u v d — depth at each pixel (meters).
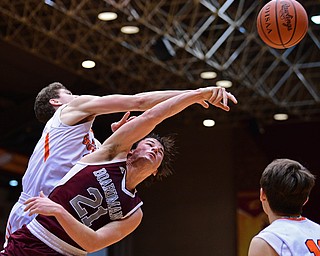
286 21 5.46
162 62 13.67
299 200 3.34
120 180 3.79
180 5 12.98
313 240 3.30
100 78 15.20
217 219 17.22
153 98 3.92
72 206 3.72
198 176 17.62
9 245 3.84
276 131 17.28
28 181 4.17
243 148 17.44
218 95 3.74
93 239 3.65
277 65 15.20
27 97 16.09
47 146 4.10
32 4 11.98
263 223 16.72
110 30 12.83
